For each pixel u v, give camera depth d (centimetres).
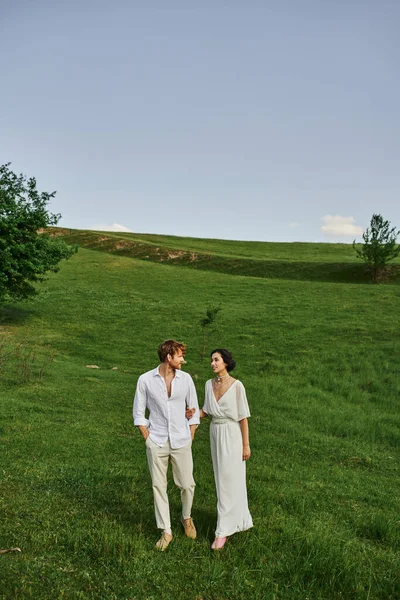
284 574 470
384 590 459
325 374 2077
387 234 4878
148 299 3866
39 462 787
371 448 1211
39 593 397
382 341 2592
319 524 622
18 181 2920
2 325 3033
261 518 611
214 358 543
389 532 627
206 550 502
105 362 2405
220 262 5872
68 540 491
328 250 7100
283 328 2955
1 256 2772
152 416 518
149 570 447
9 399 1328
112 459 870
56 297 3862
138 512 593
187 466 518
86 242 7006
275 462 992
